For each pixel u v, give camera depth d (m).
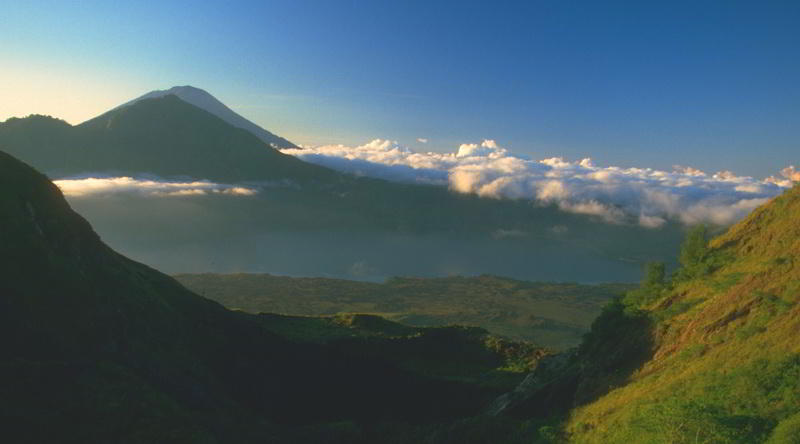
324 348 96.69
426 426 70.19
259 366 85.06
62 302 61.00
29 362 52.91
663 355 51.34
